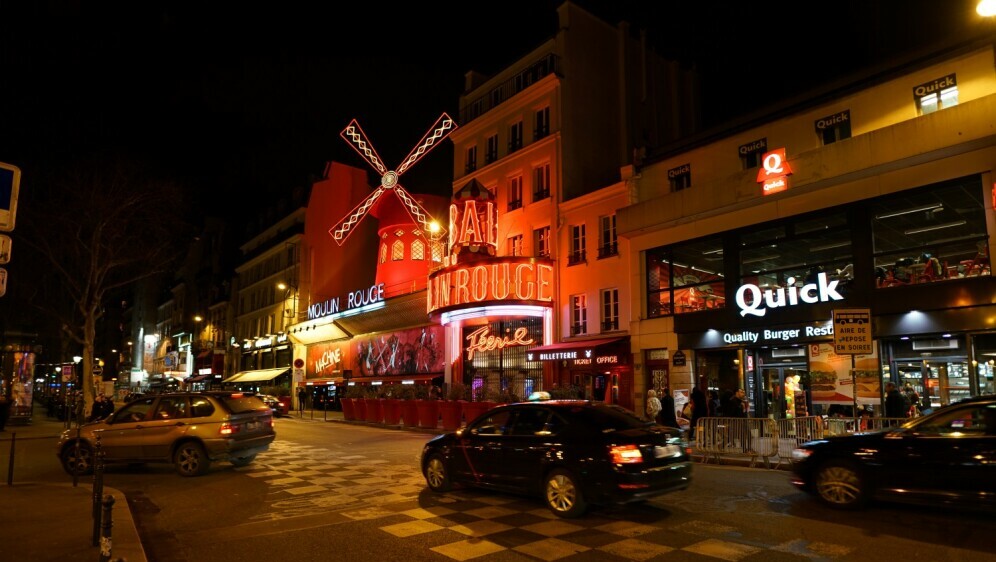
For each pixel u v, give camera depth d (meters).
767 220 18.23
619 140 28.55
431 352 33.62
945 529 7.38
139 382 93.69
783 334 17.25
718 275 19.75
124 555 6.50
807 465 8.87
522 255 27.42
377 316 37.25
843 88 17.67
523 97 28.31
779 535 7.27
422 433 22.20
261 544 7.34
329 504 9.55
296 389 47.00
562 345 23.69
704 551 6.69
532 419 9.21
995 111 13.80
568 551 6.80
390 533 7.71
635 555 6.60
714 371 19.59
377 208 41.97
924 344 15.12
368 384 38.62
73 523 7.95
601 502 8.01
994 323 13.68
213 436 12.48
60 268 30.06
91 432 12.96
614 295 23.39
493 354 28.72
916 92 16.17
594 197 24.20
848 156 16.16
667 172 21.80
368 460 14.48
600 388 23.34
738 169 19.78
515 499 9.65
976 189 14.58
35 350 31.28
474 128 31.39
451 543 7.21
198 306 72.19
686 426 19.38
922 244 15.44
